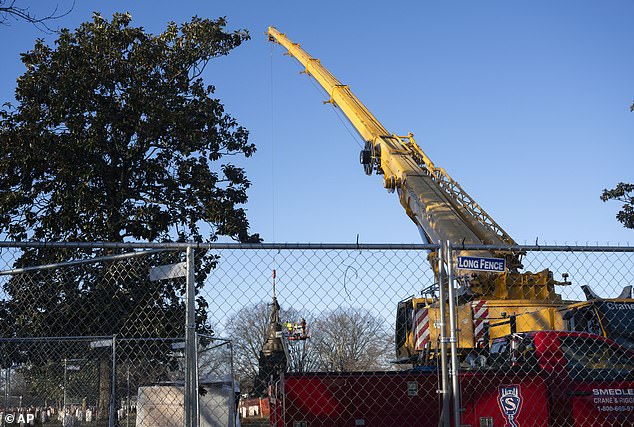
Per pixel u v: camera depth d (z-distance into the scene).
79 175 23.91
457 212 24.25
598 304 11.32
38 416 14.01
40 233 24.14
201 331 13.55
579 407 7.93
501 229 23.31
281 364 8.32
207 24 27.72
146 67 26.33
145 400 11.93
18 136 24.09
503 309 15.06
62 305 11.01
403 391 7.61
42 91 24.92
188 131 26.11
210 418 11.40
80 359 13.30
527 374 7.75
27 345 11.87
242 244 6.53
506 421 7.50
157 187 26.34
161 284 11.38
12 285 9.62
